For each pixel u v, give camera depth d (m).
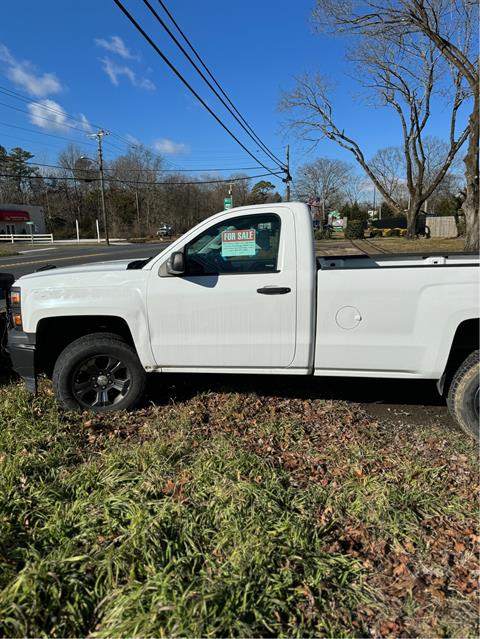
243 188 89.06
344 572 2.32
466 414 3.69
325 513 2.76
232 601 2.06
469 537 2.59
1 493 2.81
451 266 3.58
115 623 1.99
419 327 3.65
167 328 3.96
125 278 3.96
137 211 79.31
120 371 4.20
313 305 3.75
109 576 2.20
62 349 4.47
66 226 81.25
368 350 3.75
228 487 2.91
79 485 2.98
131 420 4.08
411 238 31.19
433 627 2.05
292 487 3.02
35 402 4.29
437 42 17.28
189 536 2.49
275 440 3.69
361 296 3.68
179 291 3.88
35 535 2.50
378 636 2.02
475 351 3.71
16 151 83.06
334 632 2.00
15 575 2.21
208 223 3.88
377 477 3.11
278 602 2.09
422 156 29.88
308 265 3.73
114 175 78.31
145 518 2.58
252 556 2.33
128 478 3.03
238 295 3.81
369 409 4.40
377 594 2.22
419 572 2.36
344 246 22.66
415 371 3.75
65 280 4.02
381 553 2.48
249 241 3.85
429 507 2.83
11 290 4.17
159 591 2.10
